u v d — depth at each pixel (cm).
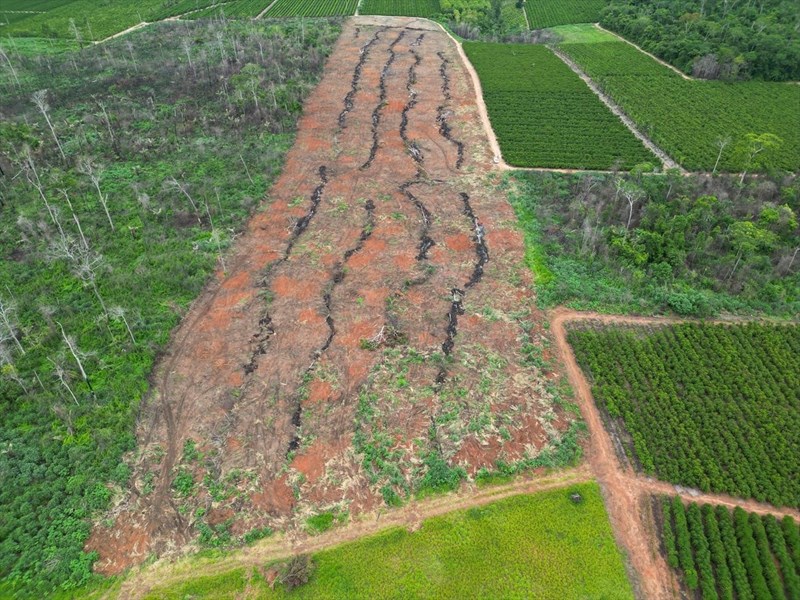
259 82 7025
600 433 3325
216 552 2770
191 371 3659
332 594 2603
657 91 7406
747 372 3628
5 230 4800
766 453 3197
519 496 2998
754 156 5850
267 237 4844
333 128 6525
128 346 3734
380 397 3494
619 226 4862
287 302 4178
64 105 6825
